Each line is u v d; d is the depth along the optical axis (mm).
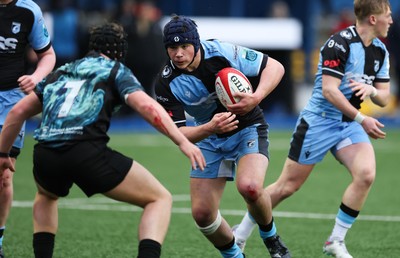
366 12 25859
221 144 23766
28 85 24812
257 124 24000
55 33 65688
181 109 23531
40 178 20375
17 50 25781
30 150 56250
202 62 23203
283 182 26953
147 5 67750
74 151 19516
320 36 81375
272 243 24250
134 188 19656
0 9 25531
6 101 25656
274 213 35250
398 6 79438
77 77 20219
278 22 75625
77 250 27594
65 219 33531
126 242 29047
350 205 25297
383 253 27359
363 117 25062
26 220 33094
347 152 26031
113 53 20719
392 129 71875
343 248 25328
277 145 60750
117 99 20016
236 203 37688
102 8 68938
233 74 22891
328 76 25688
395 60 76875
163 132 19188
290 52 76062
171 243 28859
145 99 19297
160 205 19766
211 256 26812
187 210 35781
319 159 26625
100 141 19688
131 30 66625
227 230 23703
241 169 23219
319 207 36719
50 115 19953
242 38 75500
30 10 25766
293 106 75938
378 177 46312
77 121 19656
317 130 26438
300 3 79500
